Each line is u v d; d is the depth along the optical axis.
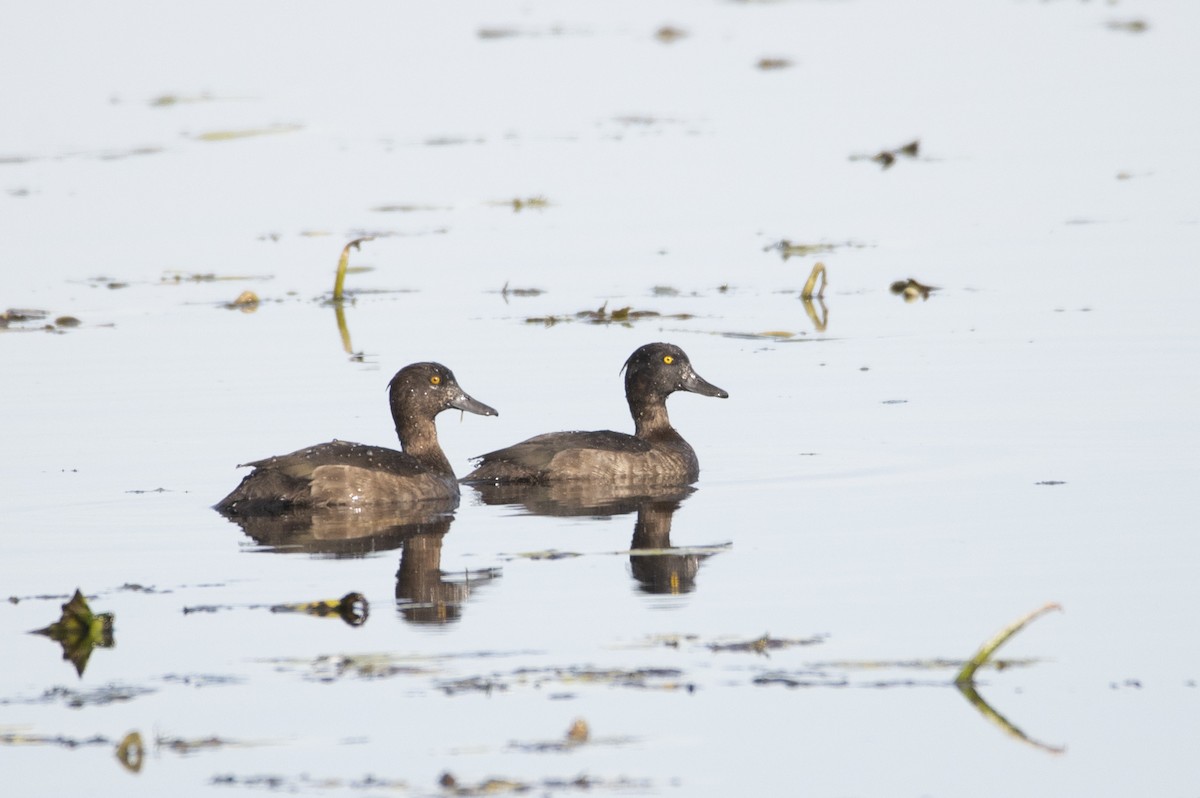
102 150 47.91
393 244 36.00
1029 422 21.03
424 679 12.53
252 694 12.30
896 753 11.20
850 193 39.91
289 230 37.66
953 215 36.84
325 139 49.47
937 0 78.06
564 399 23.27
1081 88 54.00
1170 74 55.72
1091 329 26.23
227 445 20.94
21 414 22.73
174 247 35.84
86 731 11.71
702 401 23.19
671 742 11.33
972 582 14.69
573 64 62.78
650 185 41.72
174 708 12.07
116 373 25.19
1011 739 11.36
